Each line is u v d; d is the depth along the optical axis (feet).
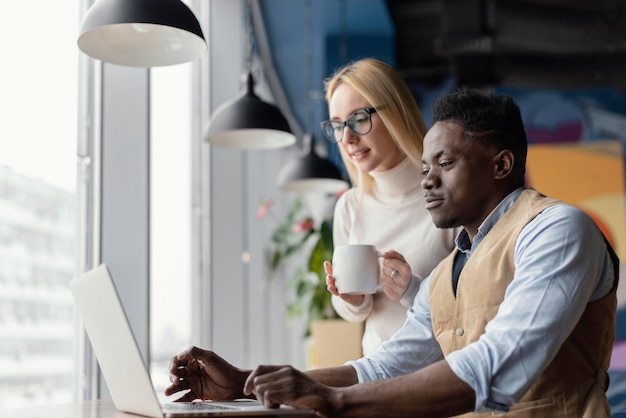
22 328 7.80
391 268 6.66
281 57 22.40
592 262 4.41
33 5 8.23
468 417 4.87
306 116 26.25
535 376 4.17
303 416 4.15
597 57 21.77
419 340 5.55
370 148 7.03
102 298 4.44
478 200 4.95
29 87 8.13
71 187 9.02
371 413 4.16
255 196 20.03
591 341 4.67
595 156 23.89
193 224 13.87
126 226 9.49
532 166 24.11
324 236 14.93
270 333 22.11
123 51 7.27
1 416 4.49
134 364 4.28
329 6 19.83
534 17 19.56
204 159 14.35
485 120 4.91
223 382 5.29
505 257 4.76
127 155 9.55
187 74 13.43
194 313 13.76
